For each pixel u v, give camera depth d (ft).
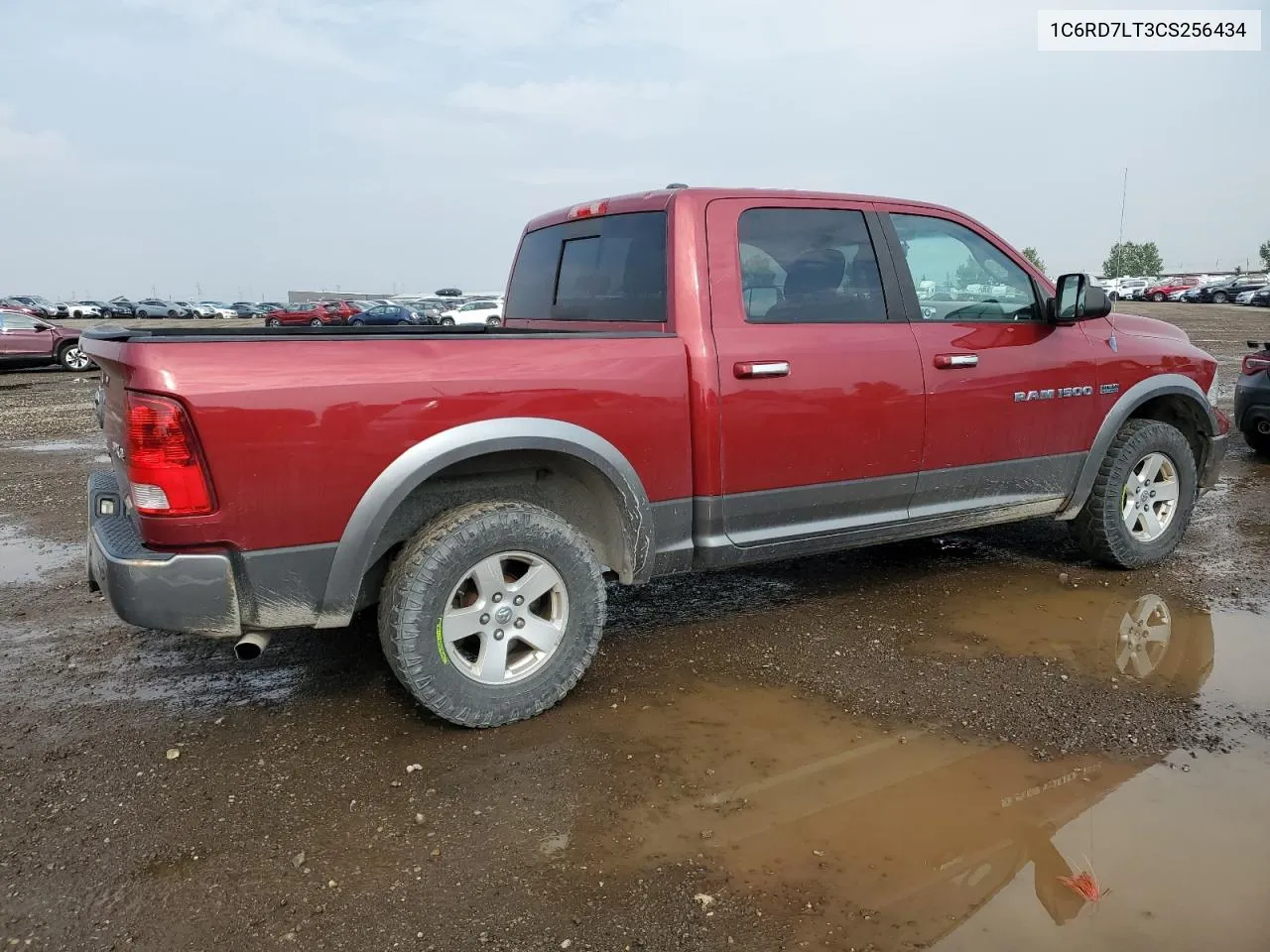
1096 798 9.11
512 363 10.53
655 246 12.32
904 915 7.47
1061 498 15.39
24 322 66.74
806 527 12.96
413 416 9.95
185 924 7.52
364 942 7.30
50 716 11.30
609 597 15.58
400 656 10.09
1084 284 14.16
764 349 12.08
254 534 9.44
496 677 10.75
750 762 9.97
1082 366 15.06
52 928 7.50
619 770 9.85
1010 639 13.26
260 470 9.34
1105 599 14.89
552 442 10.66
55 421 40.22
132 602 9.18
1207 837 8.43
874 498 13.37
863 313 13.16
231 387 9.15
